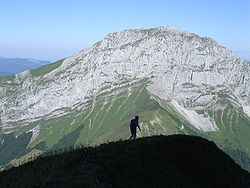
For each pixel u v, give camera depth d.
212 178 41.53
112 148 37.16
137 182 31.81
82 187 26.00
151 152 38.09
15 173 34.50
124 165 32.59
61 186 26.55
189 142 44.91
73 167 31.67
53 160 35.62
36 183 28.77
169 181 35.50
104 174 29.95
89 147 40.06
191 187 36.88
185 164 40.94
